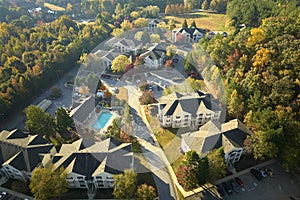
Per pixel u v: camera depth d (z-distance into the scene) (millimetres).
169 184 68625
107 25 157625
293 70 79125
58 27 151500
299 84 75312
